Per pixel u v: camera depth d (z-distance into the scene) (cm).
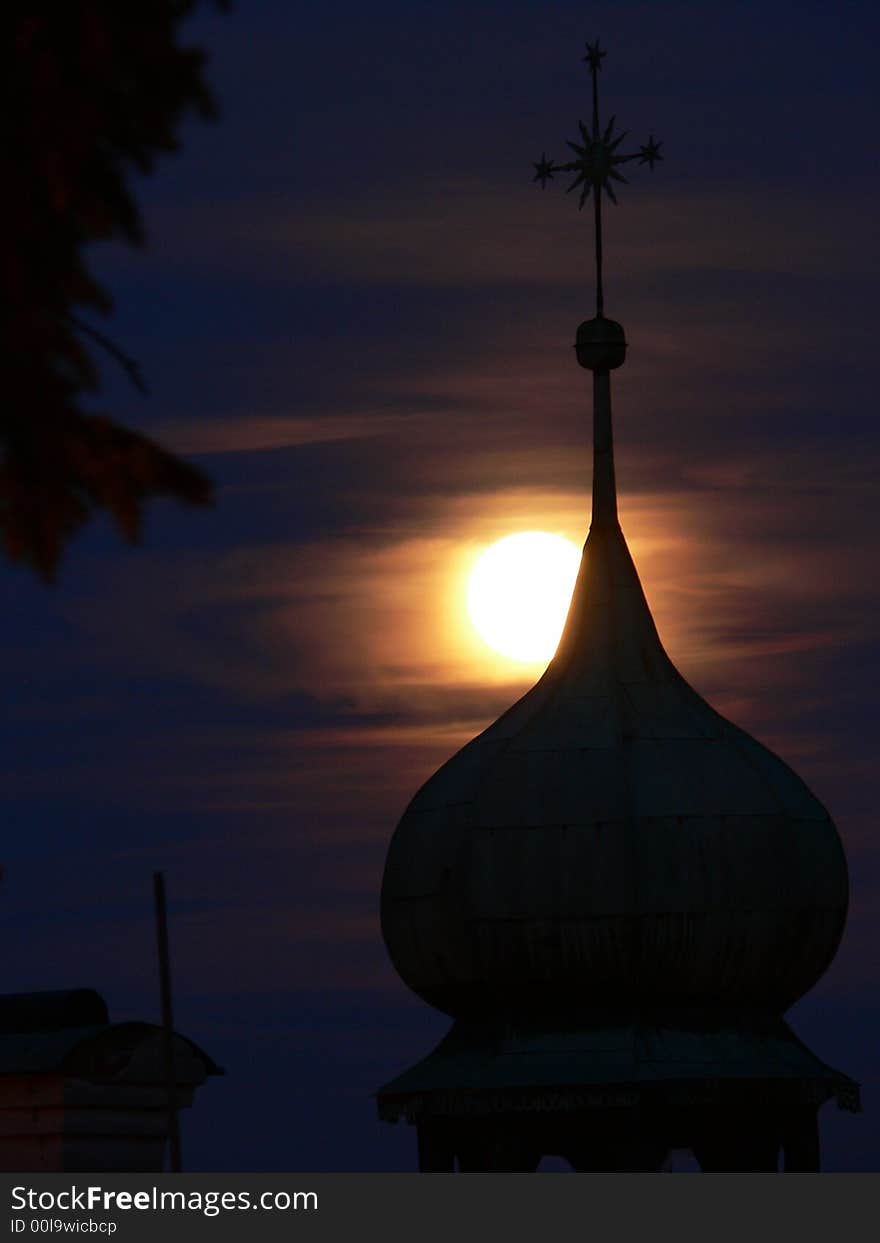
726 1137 16325
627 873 15962
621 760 16325
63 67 4853
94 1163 13975
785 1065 16112
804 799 16650
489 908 16088
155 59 4928
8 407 4919
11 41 4825
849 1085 16350
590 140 18025
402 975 16975
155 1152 14288
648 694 16812
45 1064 13888
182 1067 14450
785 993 16488
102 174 4997
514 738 16675
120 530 5041
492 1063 16100
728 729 16788
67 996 14450
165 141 5031
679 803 16138
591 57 18175
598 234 17875
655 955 15950
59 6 4828
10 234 4891
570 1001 16188
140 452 5034
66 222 4988
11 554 4994
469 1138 16500
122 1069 14175
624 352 17625
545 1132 16212
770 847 16175
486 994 16488
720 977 16112
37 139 4872
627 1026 16050
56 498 4988
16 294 4897
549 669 17162
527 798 16212
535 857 16050
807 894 16300
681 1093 15800
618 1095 15750
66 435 4975
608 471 17538
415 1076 16475
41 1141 13925
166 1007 13025
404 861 16850
